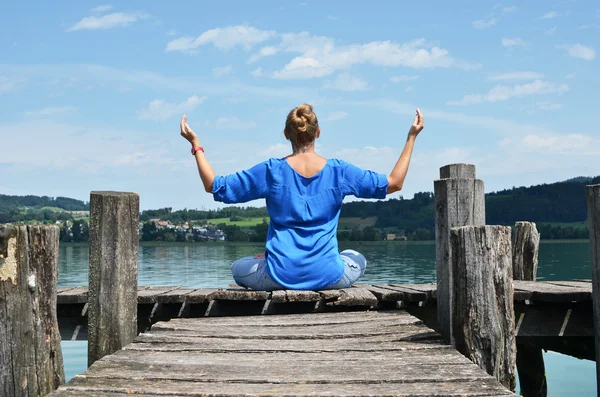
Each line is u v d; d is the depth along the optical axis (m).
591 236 4.71
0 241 3.63
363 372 3.47
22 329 3.66
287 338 4.32
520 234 7.98
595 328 4.71
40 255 3.77
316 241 5.31
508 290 4.09
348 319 4.94
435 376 3.38
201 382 3.31
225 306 5.57
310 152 5.46
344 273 5.50
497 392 3.13
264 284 5.44
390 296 5.36
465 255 4.09
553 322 5.47
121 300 4.24
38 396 3.69
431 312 5.67
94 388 3.19
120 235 4.25
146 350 3.98
